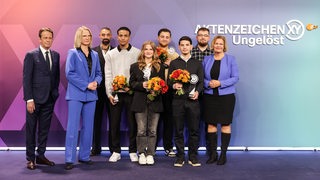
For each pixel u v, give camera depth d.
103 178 3.68
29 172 3.94
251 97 5.12
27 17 5.09
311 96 5.11
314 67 5.09
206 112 4.32
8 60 5.11
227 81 4.20
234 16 5.09
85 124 4.27
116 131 4.46
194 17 5.08
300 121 5.12
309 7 5.07
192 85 4.12
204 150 5.12
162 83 3.95
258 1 5.07
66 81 5.12
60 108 5.14
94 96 4.25
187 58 4.22
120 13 5.09
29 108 4.03
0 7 5.09
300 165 4.25
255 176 3.75
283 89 5.11
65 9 5.09
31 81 4.07
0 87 5.13
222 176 3.74
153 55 4.24
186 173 3.86
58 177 3.73
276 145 5.13
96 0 5.08
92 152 4.85
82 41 4.18
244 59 5.11
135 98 4.21
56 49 5.11
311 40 5.08
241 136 5.13
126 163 4.35
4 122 5.14
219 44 4.27
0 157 4.73
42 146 4.27
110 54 4.48
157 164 4.29
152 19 5.08
